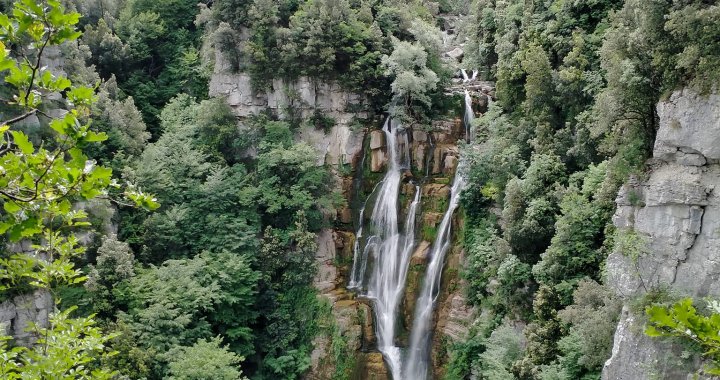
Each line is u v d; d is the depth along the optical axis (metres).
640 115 27.11
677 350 22.36
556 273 32.47
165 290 40.03
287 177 49.72
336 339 43.88
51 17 8.76
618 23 30.72
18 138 8.41
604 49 28.78
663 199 24.22
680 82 24.19
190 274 42.22
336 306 45.09
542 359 30.31
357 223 49.94
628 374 24.02
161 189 47.56
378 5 57.19
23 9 8.62
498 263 38.66
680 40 24.31
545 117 39.56
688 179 23.64
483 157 43.00
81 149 8.80
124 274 40.53
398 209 48.09
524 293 35.97
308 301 46.28
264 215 49.44
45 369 14.27
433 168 49.56
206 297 41.16
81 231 41.75
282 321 45.69
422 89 49.31
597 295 28.67
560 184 36.41
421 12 63.62
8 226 8.77
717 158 22.97
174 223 45.44
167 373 36.78
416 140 50.16
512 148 41.16
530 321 35.28
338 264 48.44
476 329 39.34
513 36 46.31
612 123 28.39
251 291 44.69
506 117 45.66
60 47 48.75
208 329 41.12
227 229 47.03
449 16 73.44
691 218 23.52
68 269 14.55
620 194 26.73
